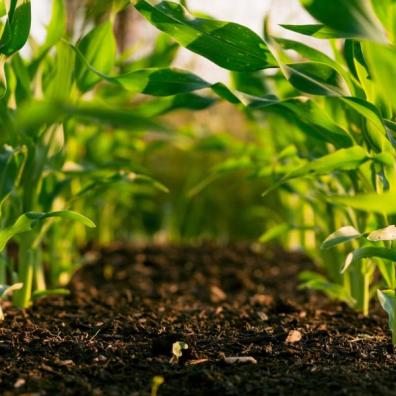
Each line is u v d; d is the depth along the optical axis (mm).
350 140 1376
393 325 1330
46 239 1732
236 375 1249
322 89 1321
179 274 2045
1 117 1389
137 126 1054
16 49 1369
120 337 1397
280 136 1798
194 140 2352
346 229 1304
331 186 1614
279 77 1611
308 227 1699
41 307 1578
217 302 1736
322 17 1160
